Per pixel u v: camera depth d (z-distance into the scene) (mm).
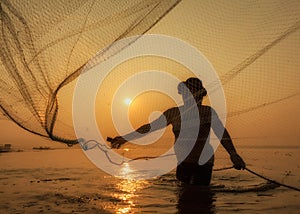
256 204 4789
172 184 6203
